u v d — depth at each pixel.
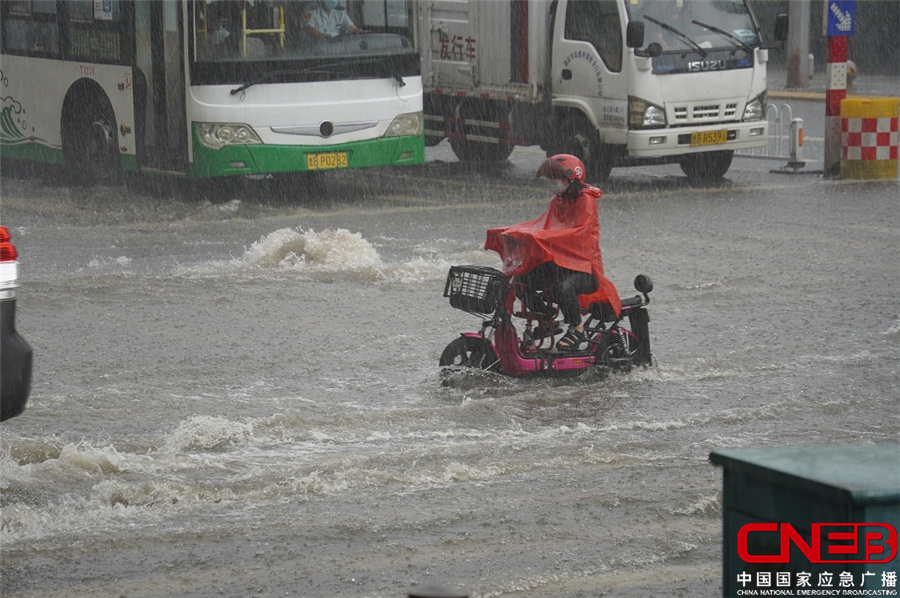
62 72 61.03
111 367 28.02
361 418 23.95
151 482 19.94
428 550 17.45
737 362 28.59
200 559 17.11
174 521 18.58
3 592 15.99
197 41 53.88
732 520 9.52
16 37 63.69
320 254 40.50
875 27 127.56
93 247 44.34
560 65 61.38
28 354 19.92
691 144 59.22
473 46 65.56
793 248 43.19
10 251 19.88
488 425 23.70
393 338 31.03
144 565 16.91
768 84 115.31
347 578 16.45
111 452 21.58
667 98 58.72
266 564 16.95
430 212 53.47
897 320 32.72
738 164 69.25
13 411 19.92
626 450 22.12
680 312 33.81
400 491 19.94
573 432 23.23
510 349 26.69
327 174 67.69
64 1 60.47
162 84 55.94
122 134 58.25
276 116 54.88
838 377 27.17
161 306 34.41
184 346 30.03
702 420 23.97
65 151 61.66
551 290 26.97
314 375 27.59
